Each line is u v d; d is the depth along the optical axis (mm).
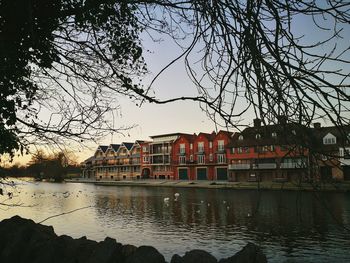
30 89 6535
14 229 7387
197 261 6043
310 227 21141
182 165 83438
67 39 6109
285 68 2617
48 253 6562
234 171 68000
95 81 6375
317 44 2719
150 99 3654
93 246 6727
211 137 79625
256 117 2961
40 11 5641
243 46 2916
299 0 2750
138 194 51875
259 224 22734
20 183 10875
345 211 26781
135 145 99250
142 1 3848
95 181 99000
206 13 3203
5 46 5266
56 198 46000
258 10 2740
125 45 6348
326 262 14141
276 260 14562
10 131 6641
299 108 2684
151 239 19031
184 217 27172
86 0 4953
